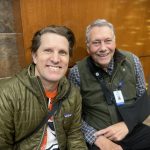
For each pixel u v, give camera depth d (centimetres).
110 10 196
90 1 184
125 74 167
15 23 163
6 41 162
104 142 154
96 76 164
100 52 156
